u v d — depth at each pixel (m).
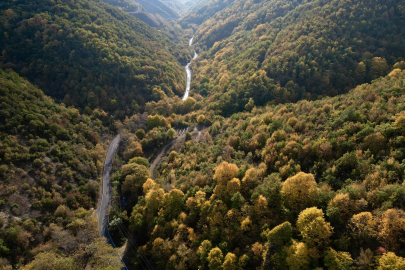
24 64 145.25
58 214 79.88
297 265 42.91
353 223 43.47
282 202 55.97
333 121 80.31
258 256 49.03
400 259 35.22
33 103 112.44
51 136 103.19
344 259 40.06
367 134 64.12
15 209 74.69
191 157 107.06
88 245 67.06
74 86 149.88
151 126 143.88
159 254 63.22
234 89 169.12
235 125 126.81
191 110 178.25
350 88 134.12
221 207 62.25
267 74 168.12
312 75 147.50
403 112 63.31
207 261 55.50
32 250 68.62
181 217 70.31
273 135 86.00
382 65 131.88
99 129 134.62
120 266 62.88
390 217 40.19
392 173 49.91
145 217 78.69
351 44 149.62
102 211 91.19
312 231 44.47
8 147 86.56
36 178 86.12
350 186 50.44
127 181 93.88
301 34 176.38
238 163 82.50
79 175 98.06
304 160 70.38
